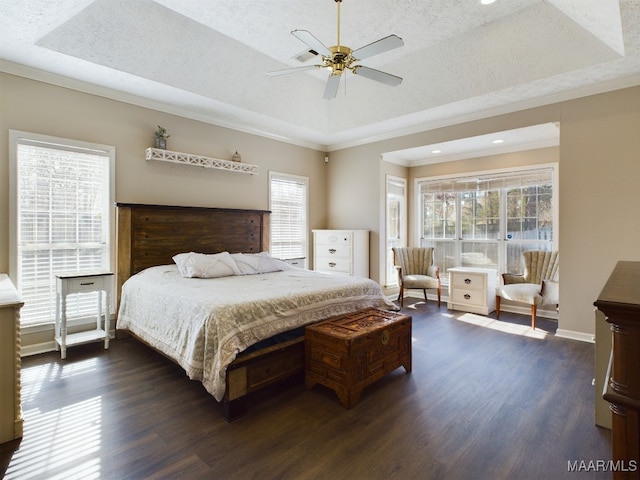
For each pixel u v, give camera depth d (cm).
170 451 190
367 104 473
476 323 443
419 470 175
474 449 192
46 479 168
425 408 237
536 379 281
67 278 318
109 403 241
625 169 347
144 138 401
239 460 183
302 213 587
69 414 227
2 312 196
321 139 571
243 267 391
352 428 213
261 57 393
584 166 369
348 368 235
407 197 621
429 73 399
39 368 299
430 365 310
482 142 480
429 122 482
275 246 546
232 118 467
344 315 297
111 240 377
